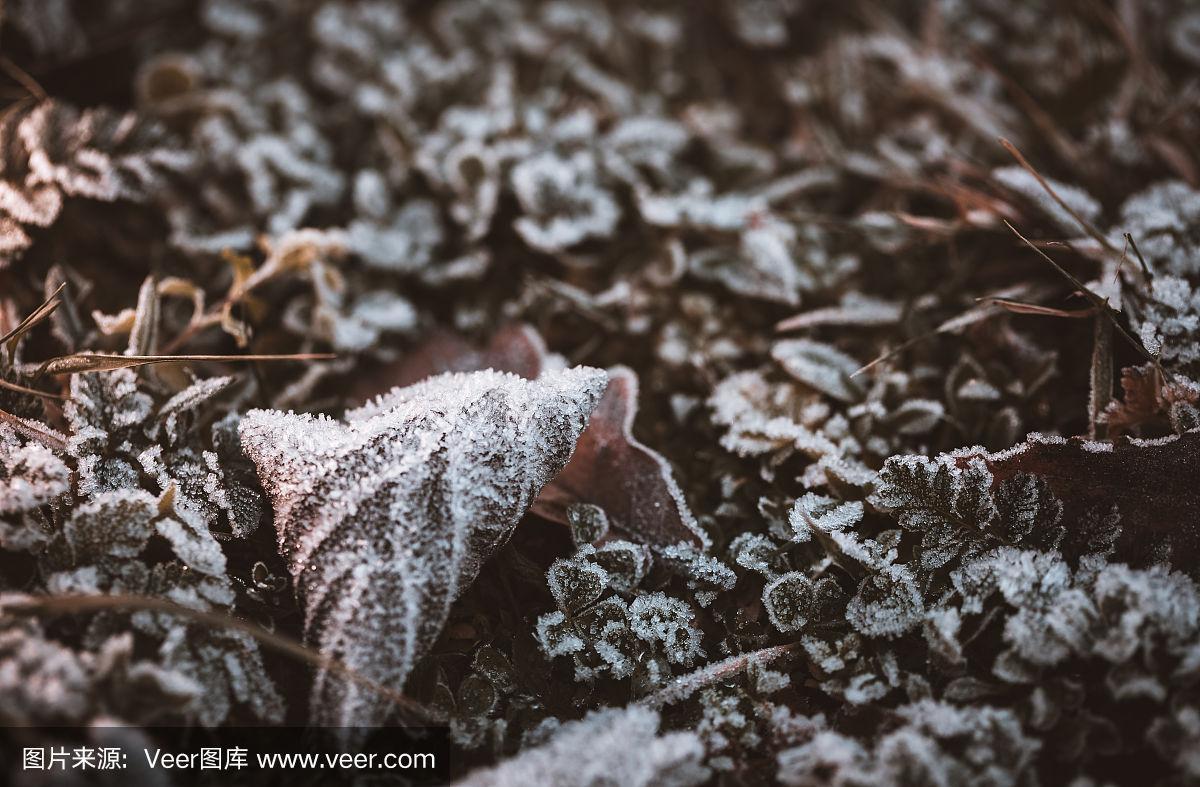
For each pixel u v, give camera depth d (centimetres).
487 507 31
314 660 30
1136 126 39
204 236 38
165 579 31
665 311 38
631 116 42
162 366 34
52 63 40
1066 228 35
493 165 38
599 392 32
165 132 37
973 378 35
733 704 31
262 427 31
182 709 29
